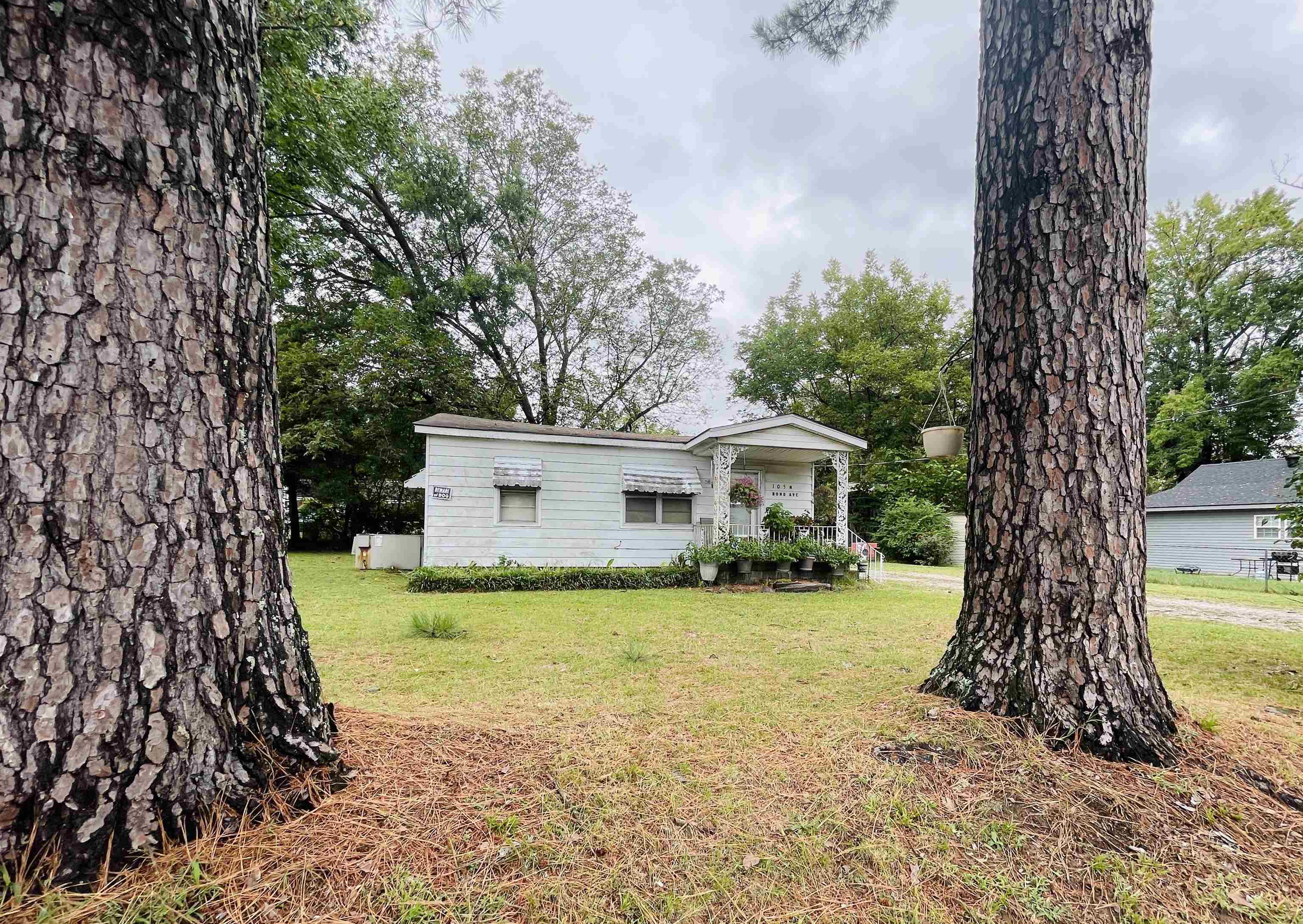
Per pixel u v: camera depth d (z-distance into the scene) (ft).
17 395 4.00
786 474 39.75
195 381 4.80
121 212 4.42
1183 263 70.13
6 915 3.63
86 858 4.01
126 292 4.42
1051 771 6.36
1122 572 7.52
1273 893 4.76
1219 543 56.18
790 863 5.14
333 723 6.54
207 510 4.82
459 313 57.88
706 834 5.52
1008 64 8.45
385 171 51.01
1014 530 8.02
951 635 17.46
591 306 65.92
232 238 5.19
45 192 4.12
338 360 50.72
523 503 32.60
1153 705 7.31
